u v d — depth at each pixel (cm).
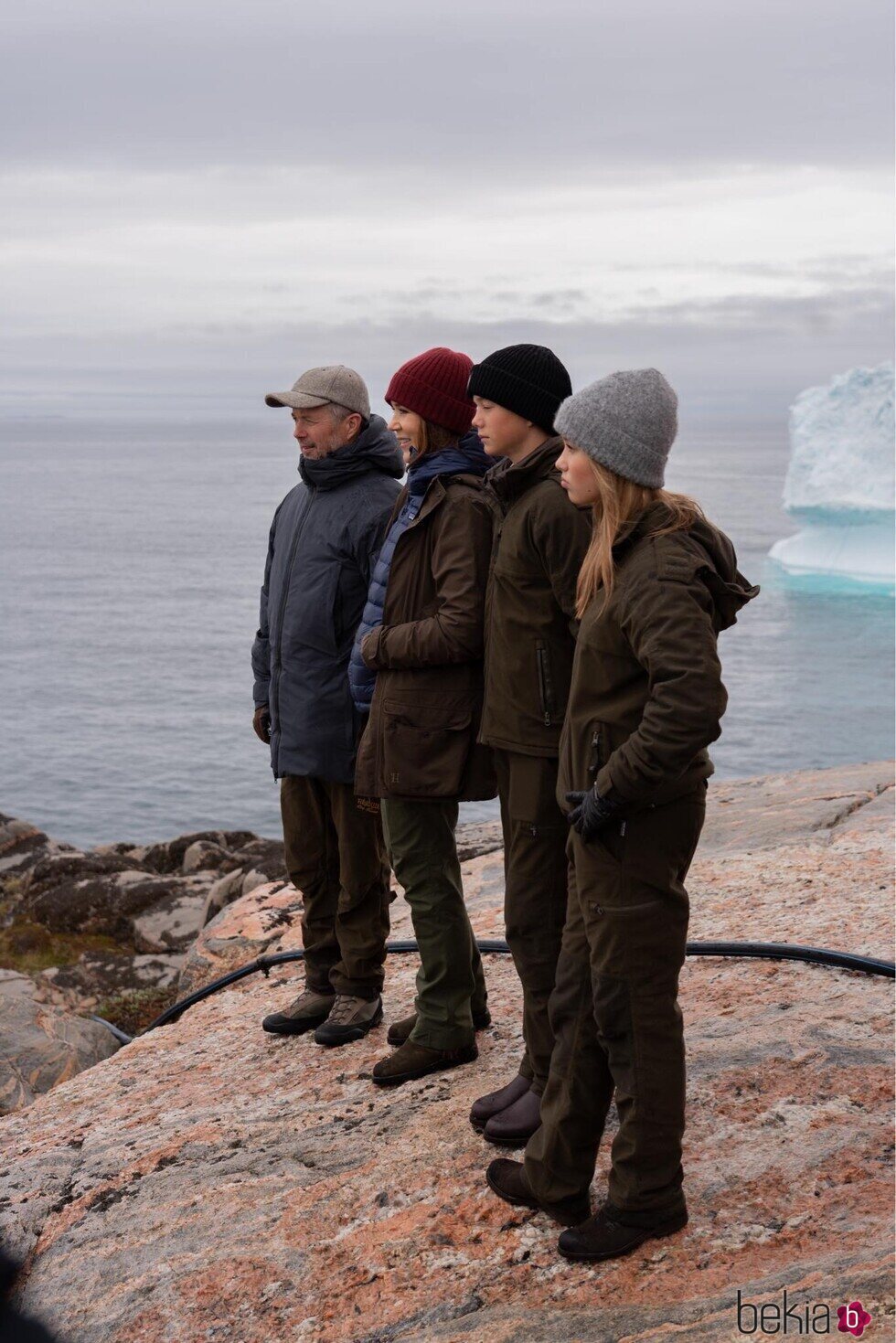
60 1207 362
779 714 10138
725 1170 303
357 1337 274
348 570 396
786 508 10356
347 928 422
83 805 7931
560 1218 288
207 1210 336
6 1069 692
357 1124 363
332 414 396
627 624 247
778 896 528
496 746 314
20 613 17250
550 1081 282
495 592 313
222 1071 434
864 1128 313
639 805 252
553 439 307
